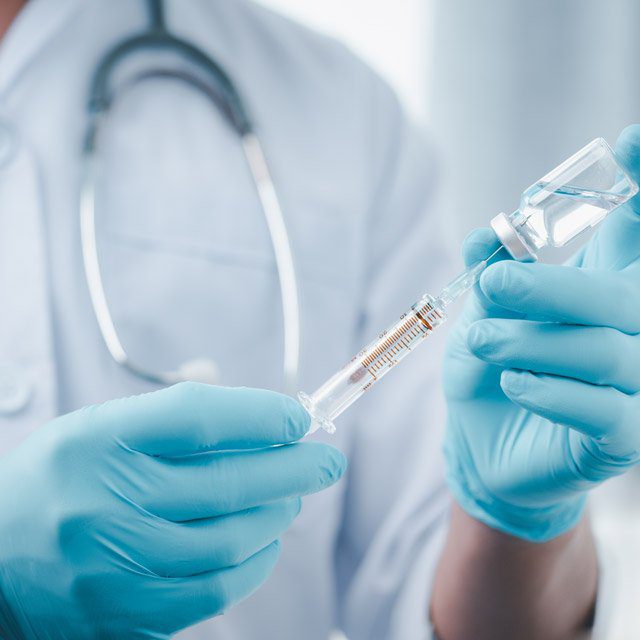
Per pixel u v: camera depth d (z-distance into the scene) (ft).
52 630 2.32
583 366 2.20
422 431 3.58
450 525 3.11
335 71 3.96
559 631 2.97
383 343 2.52
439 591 3.05
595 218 2.27
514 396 2.23
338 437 3.59
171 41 3.57
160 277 3.36
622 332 2.30
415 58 6.34
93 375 3.22
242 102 3.62
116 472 2.27
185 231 3.44
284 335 3.50
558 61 6.46
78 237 3.28
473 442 2.67
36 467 2.30
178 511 2.29
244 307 3.50
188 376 2.99
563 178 2.24
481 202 6.52
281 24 3.95
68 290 3.21
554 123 6.50
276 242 3.43
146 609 2.29
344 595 3.82
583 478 2.38
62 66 3.40
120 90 3.48
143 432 2.28
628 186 2.22
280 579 3.46
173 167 3.49
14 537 2.27
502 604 2.89
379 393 3.70
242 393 2.37
